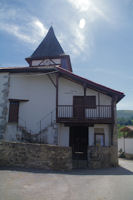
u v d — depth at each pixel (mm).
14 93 12945
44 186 5066
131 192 5012
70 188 5062
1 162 7625
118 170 9562
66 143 12602
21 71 12938
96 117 11852
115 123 12523
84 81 11891
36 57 19453
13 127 12328
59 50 21094
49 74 13242
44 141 11820
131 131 23641
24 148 7770
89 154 9734
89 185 5539
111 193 4848
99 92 12953
